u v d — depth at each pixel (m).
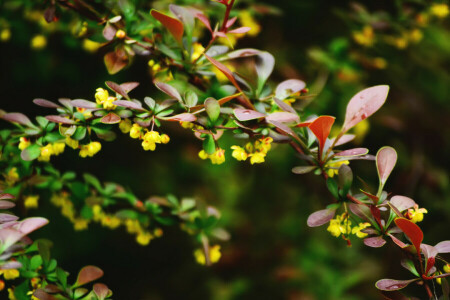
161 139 0.73
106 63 0.77
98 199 0.82
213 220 0.82
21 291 0.74
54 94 1.10
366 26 0.93
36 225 0.70
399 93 1.07
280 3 1.04
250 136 0.74
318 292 1.09
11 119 0.75
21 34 0.95
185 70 0.78
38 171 0.81
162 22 0.75
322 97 0.99
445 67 1.12
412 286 1.15
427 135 1.12
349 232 0.73
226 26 0.77
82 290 0.73
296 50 1.09
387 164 0.73
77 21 0.82
